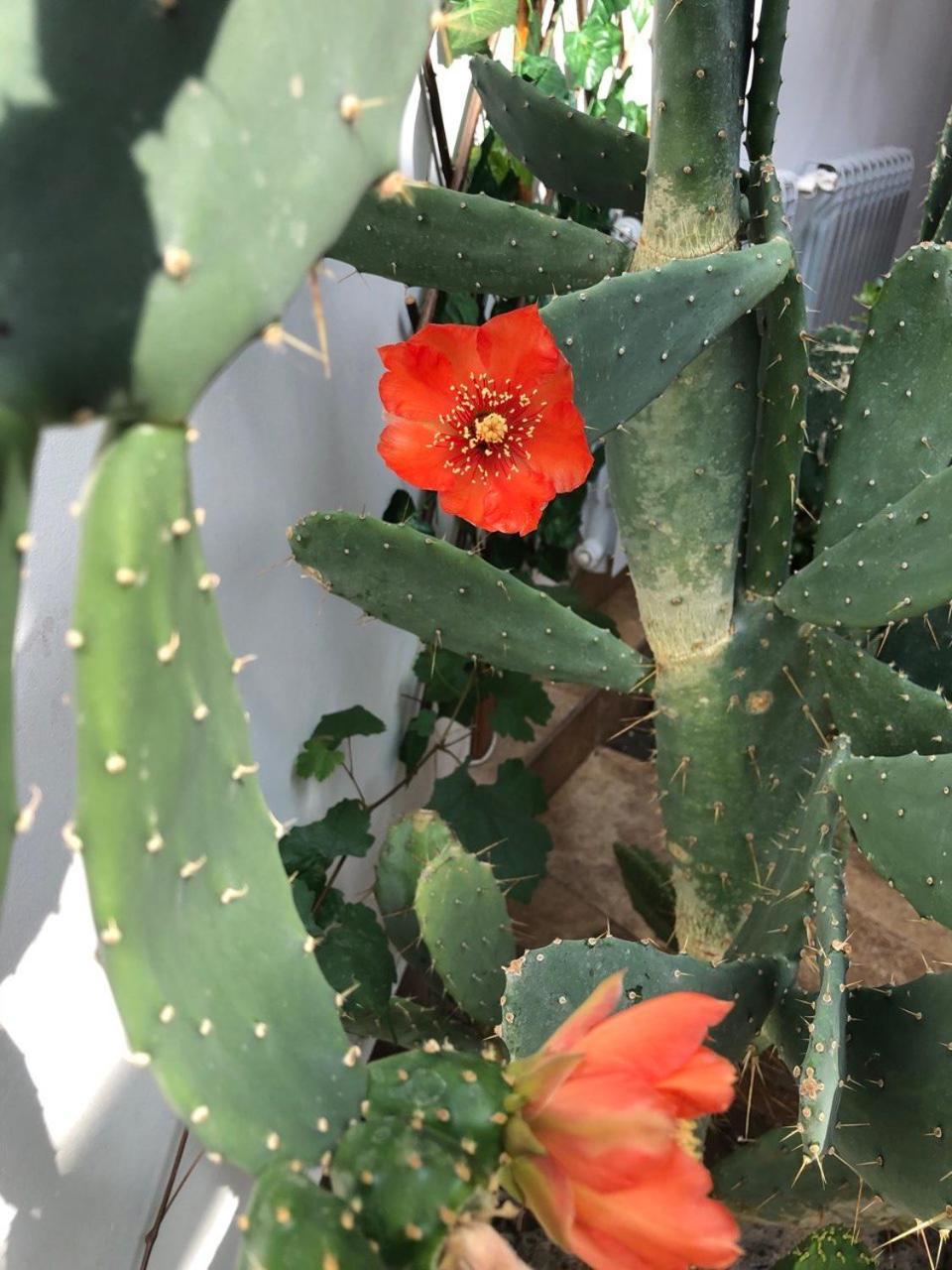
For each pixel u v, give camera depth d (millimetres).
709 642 422
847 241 954
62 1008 294
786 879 389
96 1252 336
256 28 118
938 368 363
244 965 156
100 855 116
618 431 384
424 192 333
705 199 337
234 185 119
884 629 487
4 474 106
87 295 110
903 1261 478
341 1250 143
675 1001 157
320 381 428
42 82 110
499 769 605
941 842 317
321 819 505
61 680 274
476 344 313
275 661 428
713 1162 510
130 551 111
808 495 603
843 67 896
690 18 295
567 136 377
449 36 431
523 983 298
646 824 739
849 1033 341
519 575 658
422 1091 164
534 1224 475
